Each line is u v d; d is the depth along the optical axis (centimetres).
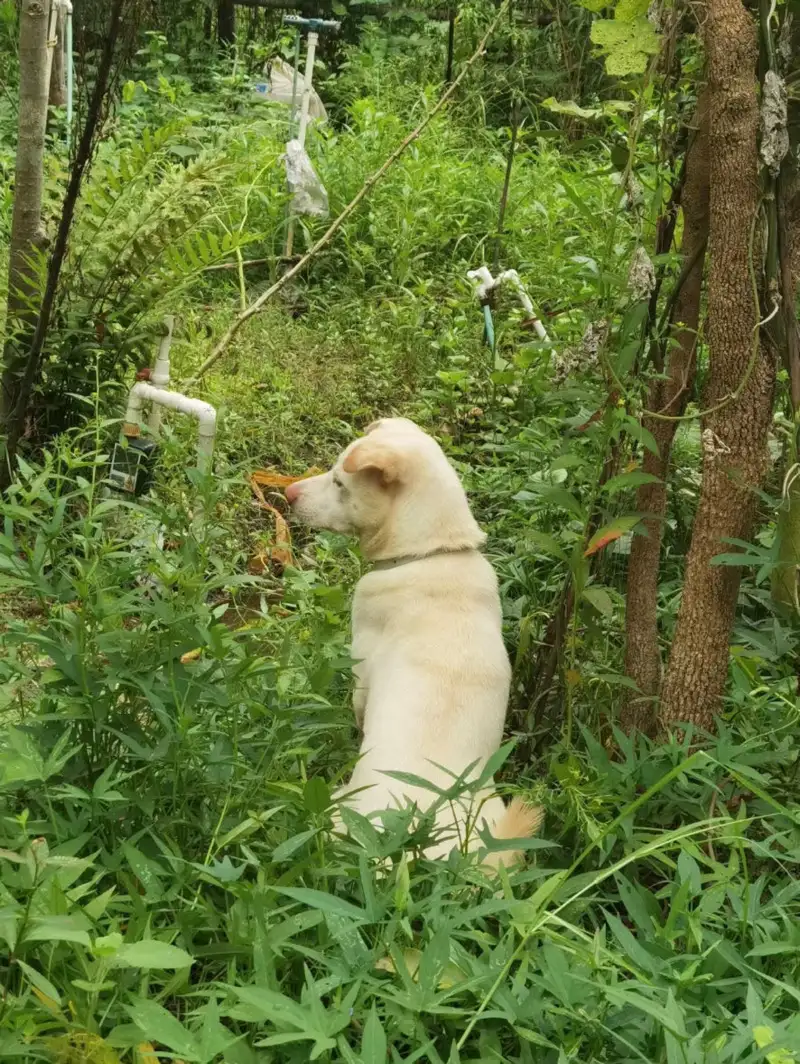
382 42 658
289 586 230
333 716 187
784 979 149
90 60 434
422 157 500
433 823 152
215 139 497
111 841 162
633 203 191
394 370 369
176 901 154
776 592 197
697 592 189
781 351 182
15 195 278
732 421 184
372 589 205
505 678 199
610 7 196
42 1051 130
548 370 271
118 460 255
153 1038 127
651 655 199
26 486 230
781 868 170
